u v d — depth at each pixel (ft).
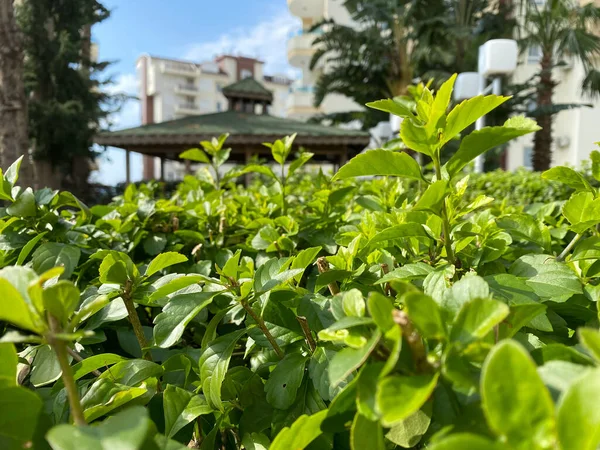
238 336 3.14
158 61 186.50
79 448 1.48
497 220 4.61
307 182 12.54
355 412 2.23
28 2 61.16
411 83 51.24
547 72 42.96
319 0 102.17
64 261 4.11
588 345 1.52
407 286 1.97
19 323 1.86
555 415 1.38
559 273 3.23
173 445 2.00
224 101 194.70
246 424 3.08
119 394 2.54
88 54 72.02
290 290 3.35
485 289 2.18
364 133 51.62
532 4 42.63
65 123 61.46
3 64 23.22
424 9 47.55
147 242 6.16
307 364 3.06
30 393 1.89
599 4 46.55
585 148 56.34
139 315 4.97
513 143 57.11
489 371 1.46
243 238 6.88
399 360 1.91
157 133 50.06
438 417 2.01
